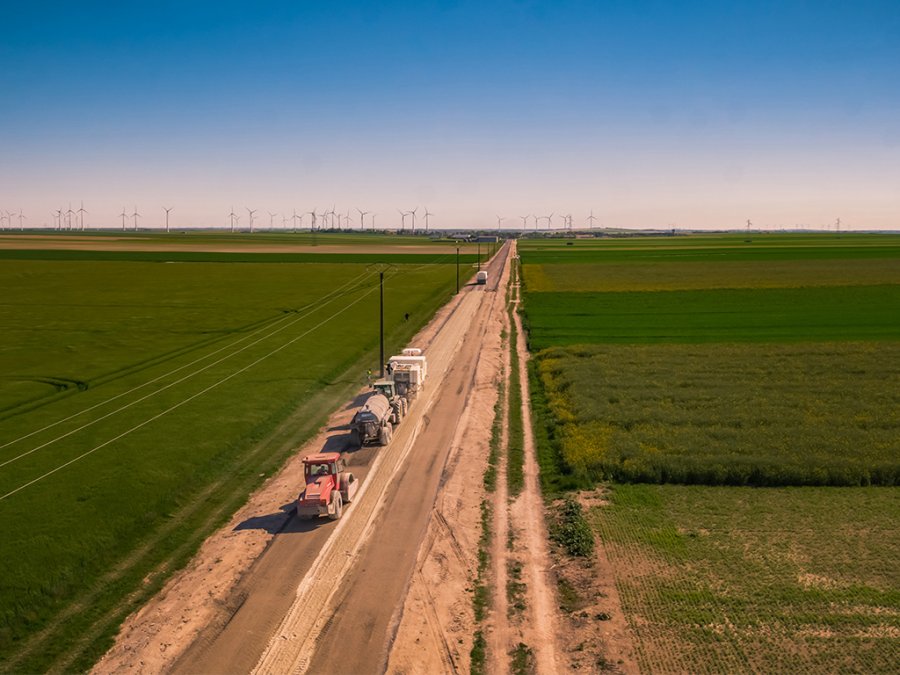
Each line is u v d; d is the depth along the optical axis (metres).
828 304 101.81
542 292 123.50
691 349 68.88
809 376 56.56
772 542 28.47
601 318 92.69
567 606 24.27
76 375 58.47
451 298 117.31
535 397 53.56
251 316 91.75
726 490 34.41
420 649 21.77
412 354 57.19
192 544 28.97
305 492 30.81
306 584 25.59
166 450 39.06
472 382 57.78
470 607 24.23
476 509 32.53
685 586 25.03
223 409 47.69
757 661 20.78
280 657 21.36
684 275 151.50
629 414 46.00
